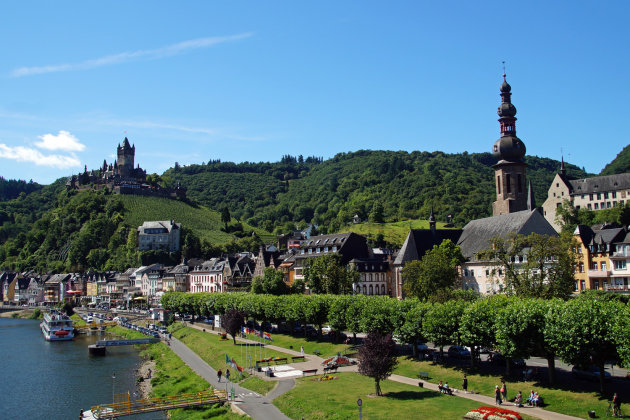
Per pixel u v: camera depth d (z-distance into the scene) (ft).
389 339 267.80
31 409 321.73
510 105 583.99
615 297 371.76
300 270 636.48
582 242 449.06
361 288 580.71
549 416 213.87
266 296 494.59
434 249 458.50
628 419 201.67
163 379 376.68
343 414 230.89
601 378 229.66
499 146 584.40
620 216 553.64
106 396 346.13
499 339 258.57
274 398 274.98
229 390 309.83
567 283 333.01
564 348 232.32
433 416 219.61
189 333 551.59
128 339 568.41
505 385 252.83
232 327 442.09
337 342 401.90
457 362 307.99
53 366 451.53
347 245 613.11
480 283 502.38
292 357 370.32
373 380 293.64
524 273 344.08
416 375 299.79
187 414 281.33
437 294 397.80
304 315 422.41
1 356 505.66
